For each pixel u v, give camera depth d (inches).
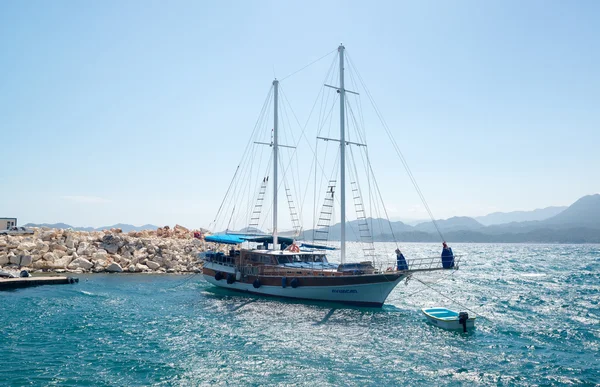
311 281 1640.0
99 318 1348.4
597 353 1066.7
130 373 866.8
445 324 1273.4
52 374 849.5
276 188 2081.7
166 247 2861.7
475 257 6318.9
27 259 2343.8
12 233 2923.2
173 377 848.9
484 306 1704.0
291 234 2176.4
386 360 979.9
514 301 1836.9
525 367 951.0
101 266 2479.1
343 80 1743.4
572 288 2305.6
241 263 1911.9
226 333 1198.9
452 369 928.3
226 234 2290.8
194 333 1192.8
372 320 1381.6
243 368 909.8
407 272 1491.1
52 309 1457.9
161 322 1318.9
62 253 2556.6
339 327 1284.4
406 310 1558.8
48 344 1051.9
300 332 1219.2
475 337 1195.3
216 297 1792.6
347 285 1565.0
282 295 1724.9
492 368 940.0
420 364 956.6
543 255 7140.8
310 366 928.9
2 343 1049.5
